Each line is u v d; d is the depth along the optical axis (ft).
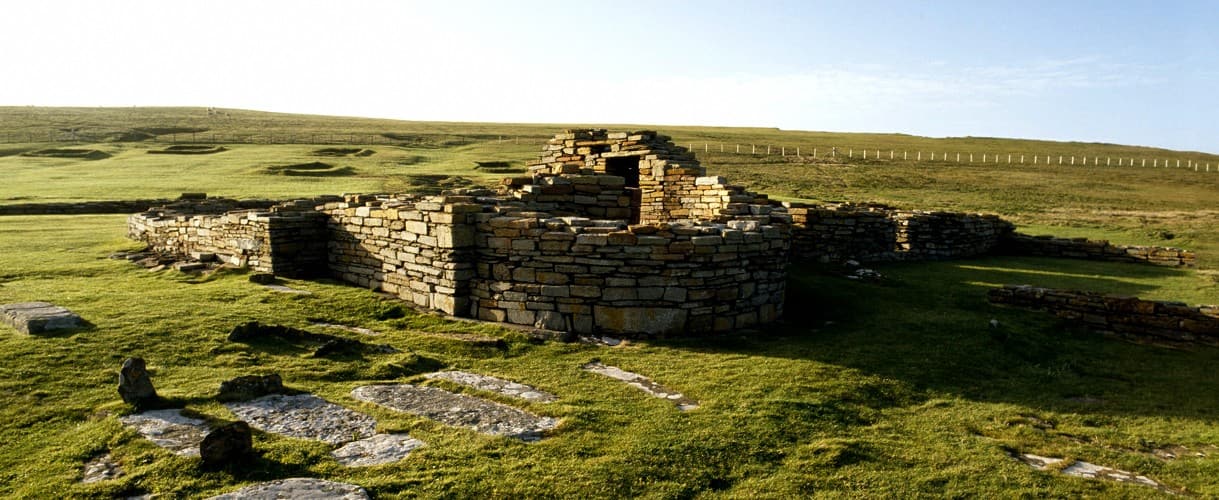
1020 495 23.20
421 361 35.47
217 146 306.35
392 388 31.37
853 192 202.08
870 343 42.42
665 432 27.07
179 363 33.14
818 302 53.16
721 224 46.85
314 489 20.84
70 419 26.25
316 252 58.03
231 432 22.61
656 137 74.54
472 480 22.49
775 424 28.40
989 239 95.30
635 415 29.07
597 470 23.56
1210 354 42.83
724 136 452.35
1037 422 31.14
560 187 59.82
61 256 64.64
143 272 57.41
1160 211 172.04
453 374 34.06
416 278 48.80
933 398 33.73
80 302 43.47
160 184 171.83
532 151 311.88
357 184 180.86
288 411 27.58
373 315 45.75
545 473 23.29
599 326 42.91
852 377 35.50
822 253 74.54
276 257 55.16
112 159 248.52
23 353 32.45
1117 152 425.28
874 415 30.91
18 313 37.65
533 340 41.01
